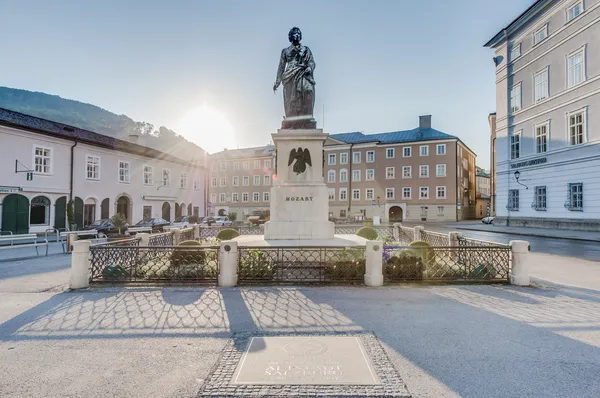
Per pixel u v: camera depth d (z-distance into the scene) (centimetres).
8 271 1010
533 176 2741
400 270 771
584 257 1245
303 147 1073
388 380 339
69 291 711
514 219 2950
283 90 1145
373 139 6016
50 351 416
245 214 6531
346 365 369
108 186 2972
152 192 3469
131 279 775
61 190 2580
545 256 1270
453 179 5209
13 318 539
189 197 4091
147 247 787
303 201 1053
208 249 799
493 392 321
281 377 343
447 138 5250
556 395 316
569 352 409
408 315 544
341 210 5897
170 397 314
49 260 1264
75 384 338
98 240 2041
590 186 2242
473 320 522
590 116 2239
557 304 611
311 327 489
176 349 418
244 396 311
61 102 18900
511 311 569
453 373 356
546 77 2617
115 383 339
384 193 5625
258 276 757
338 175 5956
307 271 803
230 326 496
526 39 2841
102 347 427
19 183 2322
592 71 2223
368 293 680
